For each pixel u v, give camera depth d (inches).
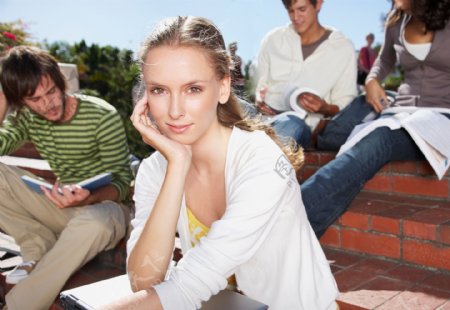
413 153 97.2
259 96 130.4
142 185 56.9
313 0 123.5
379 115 114.3
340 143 117.1
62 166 109.7
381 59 121.7
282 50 132.6
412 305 69.1
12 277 103.0
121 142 105.9
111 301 41.7
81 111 103.1
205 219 55.5
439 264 80.9
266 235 47.5
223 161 52.5
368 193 107.3
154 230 46.5
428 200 99.2
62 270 96.4
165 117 47.0
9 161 187.8
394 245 86.1
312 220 86.8
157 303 41.2
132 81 238.1
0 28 276.2
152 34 47.0
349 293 73.8
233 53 59.6
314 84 127.7
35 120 107.3
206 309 43.2
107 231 98.7
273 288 52.0
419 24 103.9
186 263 43.9
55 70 99.0
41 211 108.7
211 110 47.6
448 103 102.4
